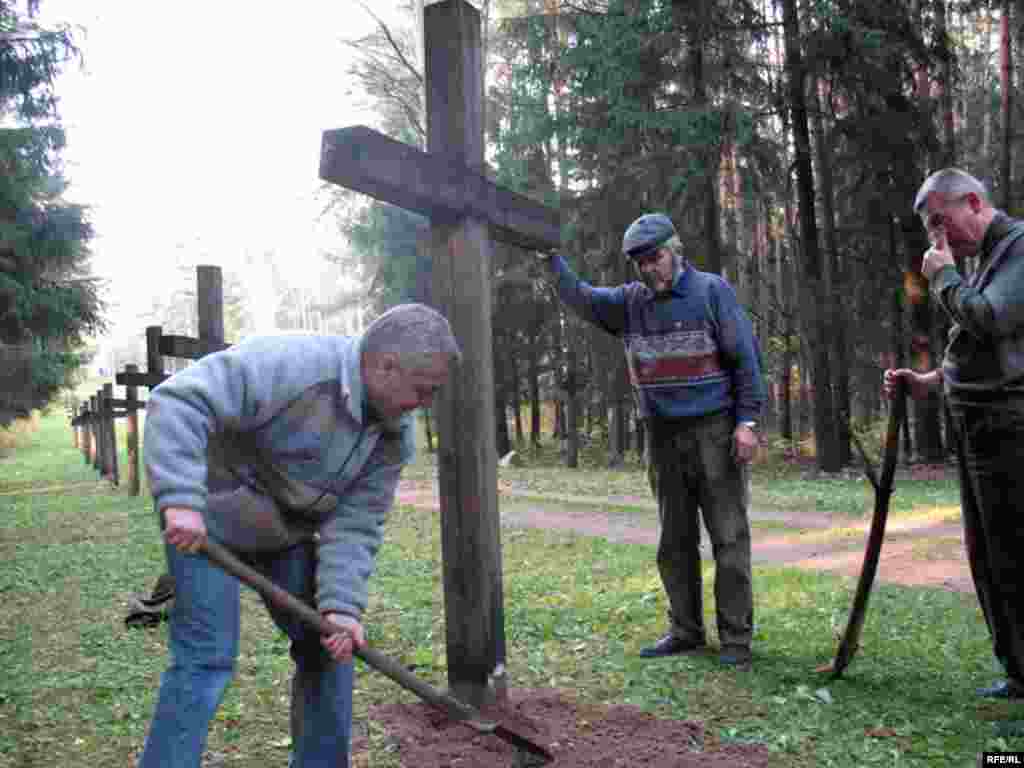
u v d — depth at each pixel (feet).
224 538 8.16
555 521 33.12
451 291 10.77
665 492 14.39
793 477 51.65
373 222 70.59
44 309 57.62
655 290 13.80
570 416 67.15
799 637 15.28
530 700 11.97
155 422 7.33
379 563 23.85
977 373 11.19
